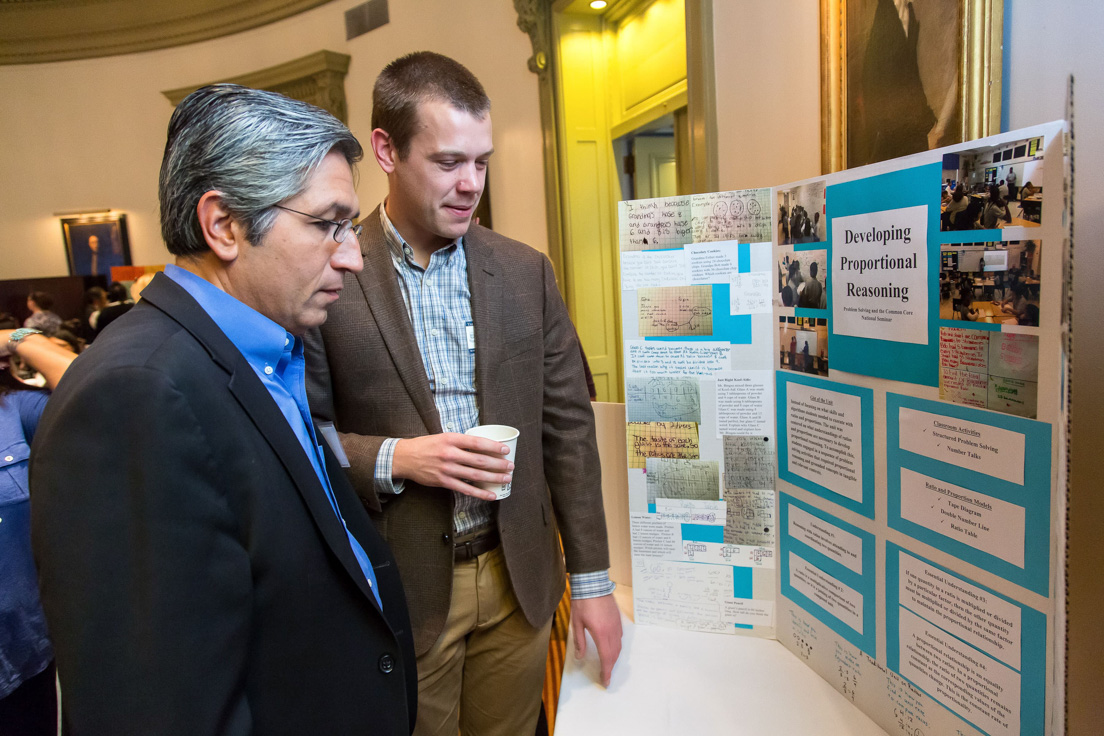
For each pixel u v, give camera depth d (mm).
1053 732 628
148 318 609
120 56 5453
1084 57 805
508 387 1076
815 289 935
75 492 509
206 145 599
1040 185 604
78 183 5719
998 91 939
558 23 3482
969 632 748
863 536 904
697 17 1880
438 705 1093
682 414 1116
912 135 1099
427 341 1049
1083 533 894
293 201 630
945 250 718
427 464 923
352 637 706
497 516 1067
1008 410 666
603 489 1434
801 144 1500
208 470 569
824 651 1018
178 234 634
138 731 508
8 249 5867
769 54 1598
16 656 1441
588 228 3730
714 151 1899
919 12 1056
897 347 804
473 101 922
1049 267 607
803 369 979
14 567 1435
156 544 520
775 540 1096
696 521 1143
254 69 5113
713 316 1066
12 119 5680
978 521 719
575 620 1150
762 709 968
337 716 693
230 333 657
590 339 3812
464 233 1021
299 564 651
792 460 1032
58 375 1484
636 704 994
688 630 1187
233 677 569
